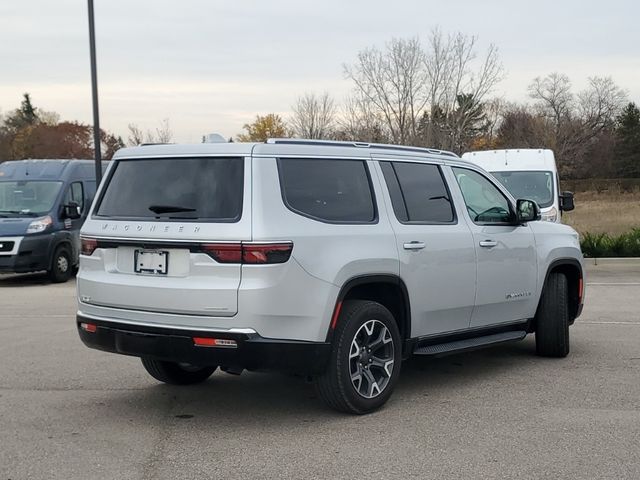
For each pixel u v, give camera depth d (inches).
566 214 1380.4
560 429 214.8
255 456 195.0
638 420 223.0
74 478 180.7
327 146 232.5
